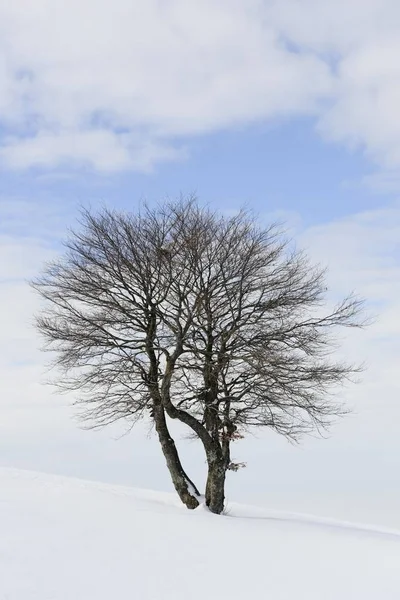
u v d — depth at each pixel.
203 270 21.66
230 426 21.78
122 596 9.59
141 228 22.12
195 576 11.15
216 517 18.73
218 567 11.97
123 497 20.95
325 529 18.95
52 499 18.64
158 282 21.38
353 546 15.76
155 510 18.44
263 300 21.84
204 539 14.50
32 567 10.50
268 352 21.03
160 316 21.31
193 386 22.34
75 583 9.92
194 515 18.42
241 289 21.22
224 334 21.52
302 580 11.66
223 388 22.09
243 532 16.20
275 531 17.08
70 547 12.15
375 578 12.27
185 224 21.64
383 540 17.50
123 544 12.96
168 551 12.80
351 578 12.14
